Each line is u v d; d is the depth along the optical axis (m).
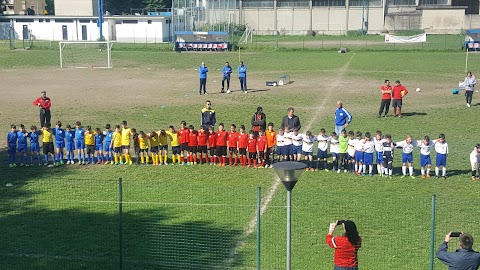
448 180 26.94
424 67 65.94
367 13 124.19
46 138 30.00
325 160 28.77
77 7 120.31
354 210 22.62
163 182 26.88
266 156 29.44
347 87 53.22
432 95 48.88
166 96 49.31
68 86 55.59
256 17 127.50
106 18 109.00
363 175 27.91
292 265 18.22
